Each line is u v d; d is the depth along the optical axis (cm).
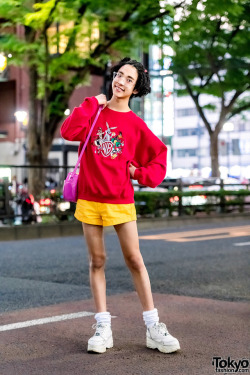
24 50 1422
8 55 1455
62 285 654
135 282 379
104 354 363
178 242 1138
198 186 1933
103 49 1494
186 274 731
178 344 364
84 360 350
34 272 762
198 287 636
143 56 2253
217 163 2488
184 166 9438
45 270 780
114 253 959
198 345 383
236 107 2695
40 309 511
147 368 333
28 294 595
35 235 1308
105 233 1421
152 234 1352
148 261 859
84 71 1538
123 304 527
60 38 1482
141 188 1891
